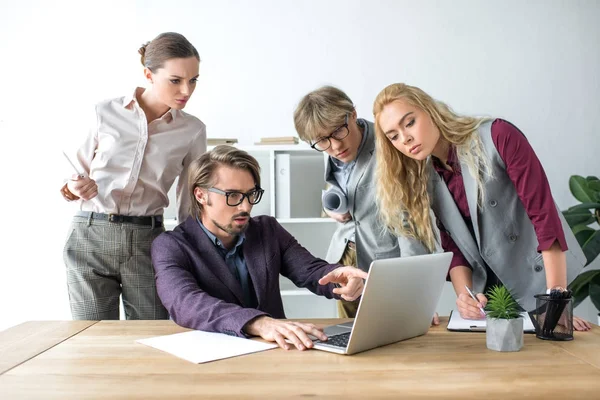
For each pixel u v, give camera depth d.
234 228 1.67
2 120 3.24
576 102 3.26
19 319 3.24
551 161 3.26
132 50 3.26
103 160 2.13
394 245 2.17
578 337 1.35
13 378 1.06
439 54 3.25
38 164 3.25
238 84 3.28
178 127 2.24
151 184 2.18
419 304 1.34
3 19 3.25
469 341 1.33
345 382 1.01
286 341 1.29
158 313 2.18
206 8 3.27
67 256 2.13
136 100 2.15
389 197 1.89
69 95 3.25
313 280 1.76
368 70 3.26
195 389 0.98
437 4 3.25
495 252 1.82
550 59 3.25
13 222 3.24
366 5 3.26
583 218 2.88
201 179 1.68
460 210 1.87
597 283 2.87
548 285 1.65
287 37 3.27
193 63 2.06
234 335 1.38
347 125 1.99
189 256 1.67
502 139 1.71
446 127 1.74
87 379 1.04
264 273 1.74
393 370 1.08
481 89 3.25
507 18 3.25
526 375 1.04
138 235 2.15
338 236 2.41
